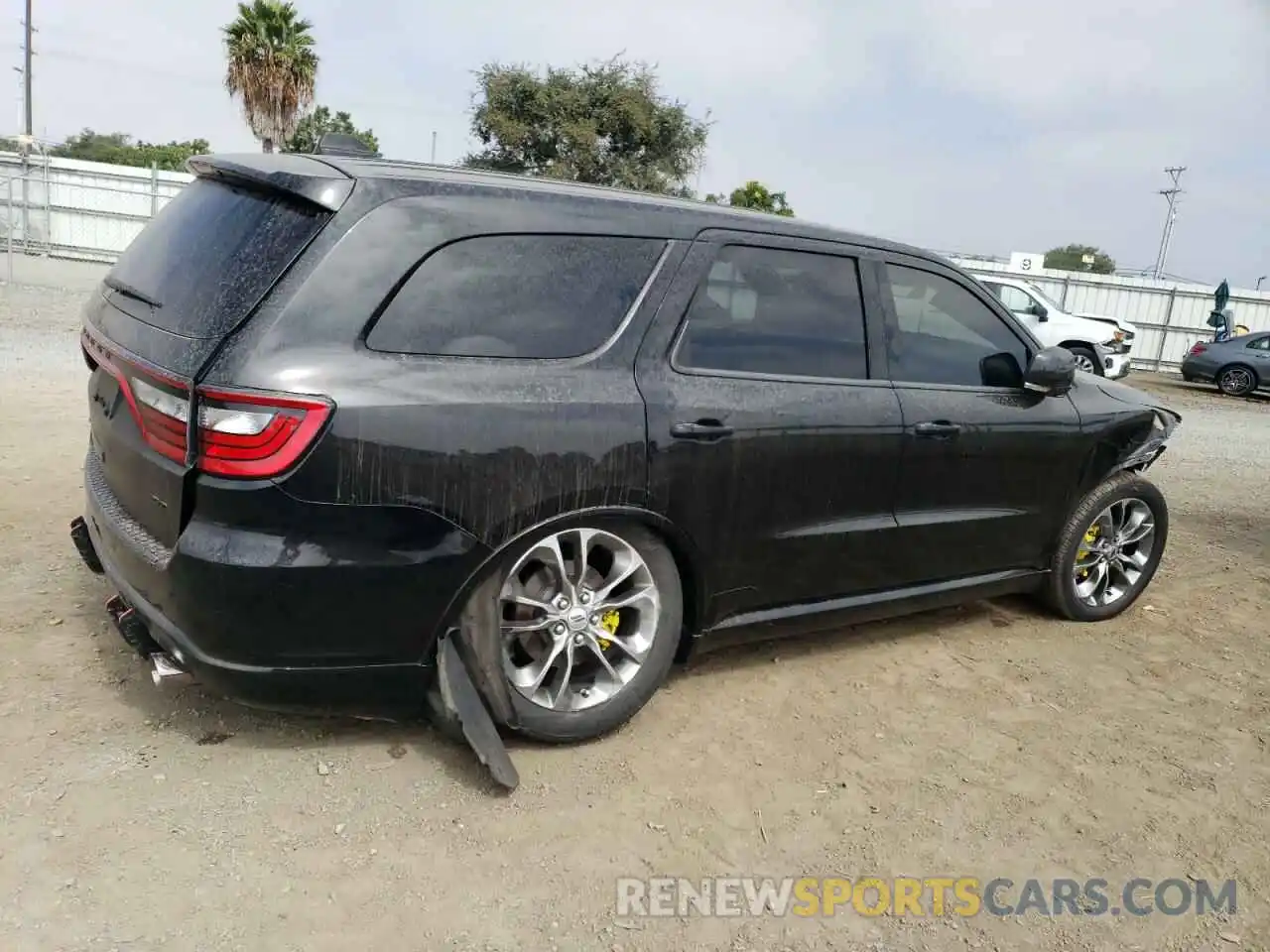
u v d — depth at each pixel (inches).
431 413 106.9
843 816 120.1
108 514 120.2
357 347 105.3
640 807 117.6
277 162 117.3
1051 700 156.3
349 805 112.6
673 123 1148.5
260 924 94.0
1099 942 102.7
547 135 1123.3
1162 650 180.5
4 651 138.9
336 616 106.8
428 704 118.0
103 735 121.3
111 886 96.7
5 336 421.7
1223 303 895.7
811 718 143.4
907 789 127.1
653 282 126.2
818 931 100.8
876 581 154.3
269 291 104.7
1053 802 127.0
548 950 94.8
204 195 124.6
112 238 944.3
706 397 127.7
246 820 108.3
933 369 156.1
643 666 129.2
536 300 117.6
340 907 97.3
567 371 117.6
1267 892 112.5
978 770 133.5
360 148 136.9
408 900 99.1
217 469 101.3
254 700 109.3
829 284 144.5
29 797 108.2
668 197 137.8
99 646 143.0
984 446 159.9
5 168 906.1
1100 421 176.9
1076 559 183.9
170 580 105.1
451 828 110.4
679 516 126.6
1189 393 789.2
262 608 103.4
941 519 157.8
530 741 128.4
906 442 148.9
